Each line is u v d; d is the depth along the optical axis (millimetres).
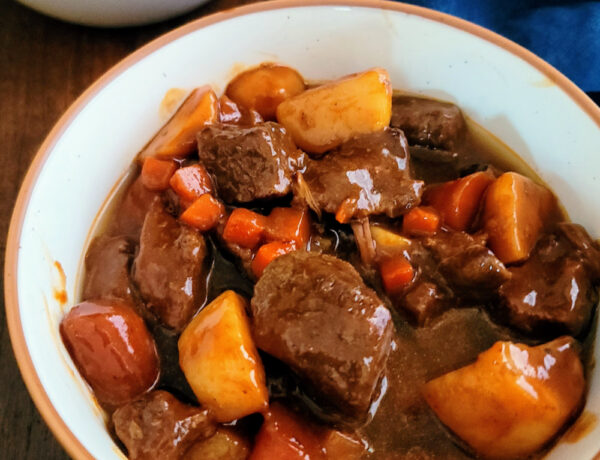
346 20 216
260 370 170
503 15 266
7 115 251
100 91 198
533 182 205
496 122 219
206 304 194
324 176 196
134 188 210
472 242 189
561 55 253
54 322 178
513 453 169
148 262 188
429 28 211
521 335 187
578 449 156
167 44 208
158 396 169
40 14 276
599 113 190
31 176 181
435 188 207
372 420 177
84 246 202
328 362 164
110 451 157
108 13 255
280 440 165
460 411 170
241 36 217
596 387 169
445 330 189
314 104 209
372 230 198
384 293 193
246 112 223
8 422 197
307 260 175
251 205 200
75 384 171
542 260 192
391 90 221
